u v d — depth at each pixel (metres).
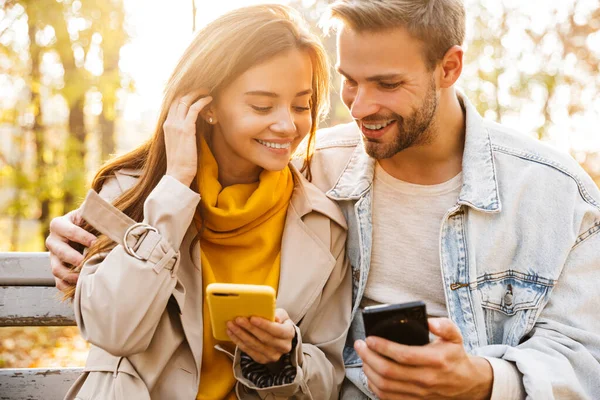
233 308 1.74
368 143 2.12
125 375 1.96
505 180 2.14
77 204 7.46
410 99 2.04
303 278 2.15
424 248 2.18
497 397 1.82
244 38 2.07
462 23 2.12
